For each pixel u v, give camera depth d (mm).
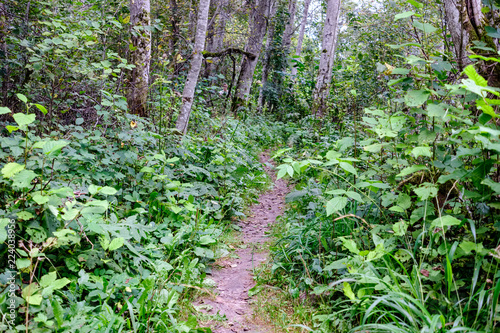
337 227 3469
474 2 3074
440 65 2598
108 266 2842
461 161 2525
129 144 4270
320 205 4109
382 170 3078
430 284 2459
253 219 5633
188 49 10977
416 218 2539
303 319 2766
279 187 7758
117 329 2230
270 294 3223
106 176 3746
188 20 13172
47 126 4535
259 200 6707
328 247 3436
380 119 2846
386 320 2381
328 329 2508
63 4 6852
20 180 2201
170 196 4145
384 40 8633
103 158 3918
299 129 11969
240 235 4855
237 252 4293
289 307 2994
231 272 3748
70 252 2730
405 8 8297
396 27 8320
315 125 9922
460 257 2408
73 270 2609
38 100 5172
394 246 2645
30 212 2438
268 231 5047
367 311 2057
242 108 11867
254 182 7141
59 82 4840
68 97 5652
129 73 6348
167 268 3012
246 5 13789
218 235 4145
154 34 9555
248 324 2770
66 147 3703
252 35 12641
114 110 4242
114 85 6109
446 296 2330
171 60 10375
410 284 2236
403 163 2844
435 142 2693
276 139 11922
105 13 6570
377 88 8422
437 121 2723
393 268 2621
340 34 15375
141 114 6340
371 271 2506
